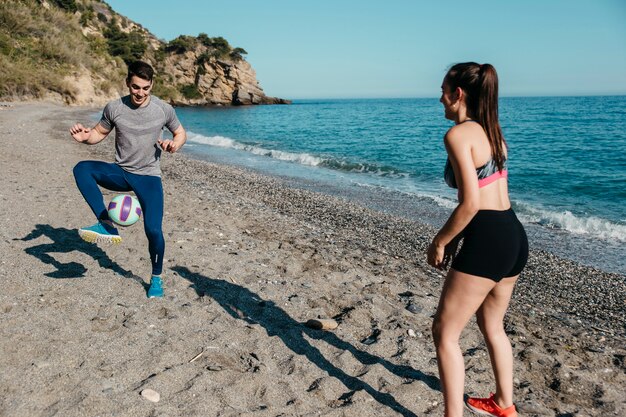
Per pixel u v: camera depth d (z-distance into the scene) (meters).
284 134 36.69
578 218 10.80
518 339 4.55
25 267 4.84
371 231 9.08
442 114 78.94
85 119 29.39
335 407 3.15
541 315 5.48
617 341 4.83
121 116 4.12
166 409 2.86
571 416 3.29
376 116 72.06
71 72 49.09
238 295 4.79
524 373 3.86
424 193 13.59
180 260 5.61
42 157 12.20
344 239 8.11
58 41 51.06
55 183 9.02
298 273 5.71
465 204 2.47
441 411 3.23
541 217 10.90
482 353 4.05
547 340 4.63
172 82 96.25
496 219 2.59
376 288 5.45
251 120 55.91
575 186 15.12
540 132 38.53
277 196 11.95
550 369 3.93
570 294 6.46
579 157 22.66
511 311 5.50
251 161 19.47
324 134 37.25
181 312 4.22
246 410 2.96
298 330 4.16
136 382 3.11
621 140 30.98
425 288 5.81
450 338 2.74
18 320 3.70
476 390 3.49
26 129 19.66
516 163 20.64
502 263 2.58
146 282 4.80
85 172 4.17
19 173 9.66
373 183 15.09
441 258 2.69
